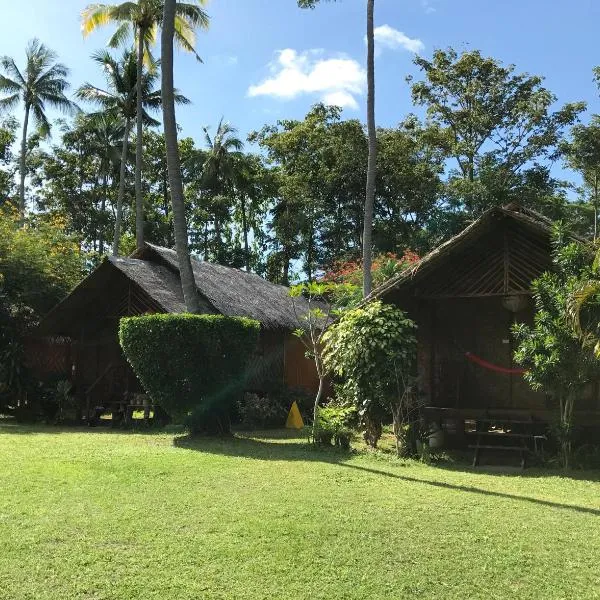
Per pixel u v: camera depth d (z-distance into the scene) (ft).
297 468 28.37
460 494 24.16
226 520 19.34
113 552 16.34
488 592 14.46
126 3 81.20
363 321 34.50
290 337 64.49
